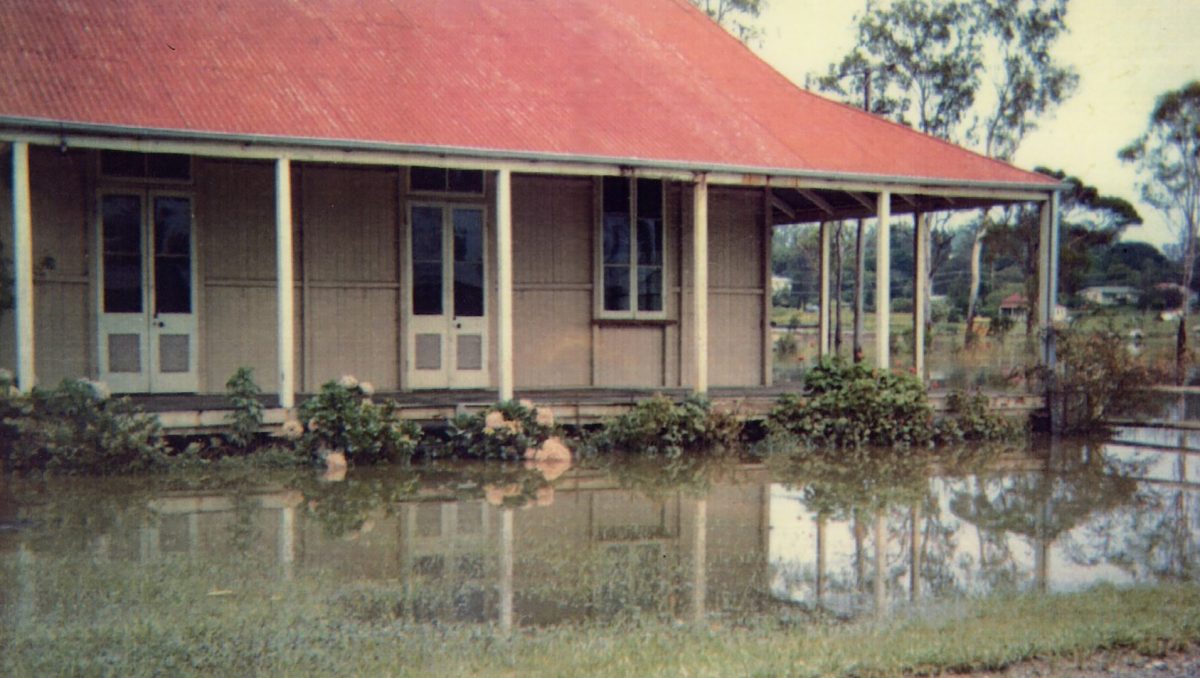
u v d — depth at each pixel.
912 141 17.33
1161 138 41.44
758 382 17.41
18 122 10.53
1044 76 36.62
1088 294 48.59
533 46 16.92
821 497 10.77
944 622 6.14
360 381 14.65
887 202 15.38
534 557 7.85
